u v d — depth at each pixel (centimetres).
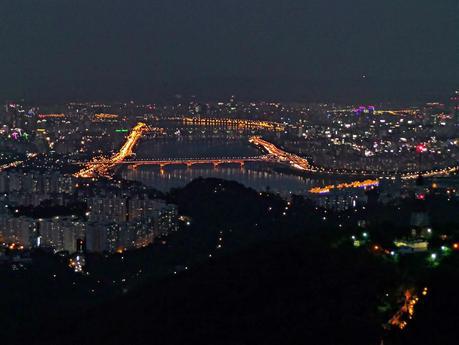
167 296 13125
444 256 11762
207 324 11388
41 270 18825
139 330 12250
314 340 9938
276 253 12862
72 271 19188
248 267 12781
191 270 14800
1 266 18950
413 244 12650
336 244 12788
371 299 10500
